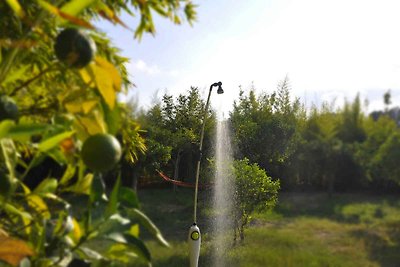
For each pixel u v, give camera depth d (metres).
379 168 15.32
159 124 17.06
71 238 0.94
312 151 16.45
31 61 1.08
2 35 1.04
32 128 0.80
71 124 0.95
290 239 10.69
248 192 11.53
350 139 15.75
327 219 12.71
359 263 9.23
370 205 14.23
